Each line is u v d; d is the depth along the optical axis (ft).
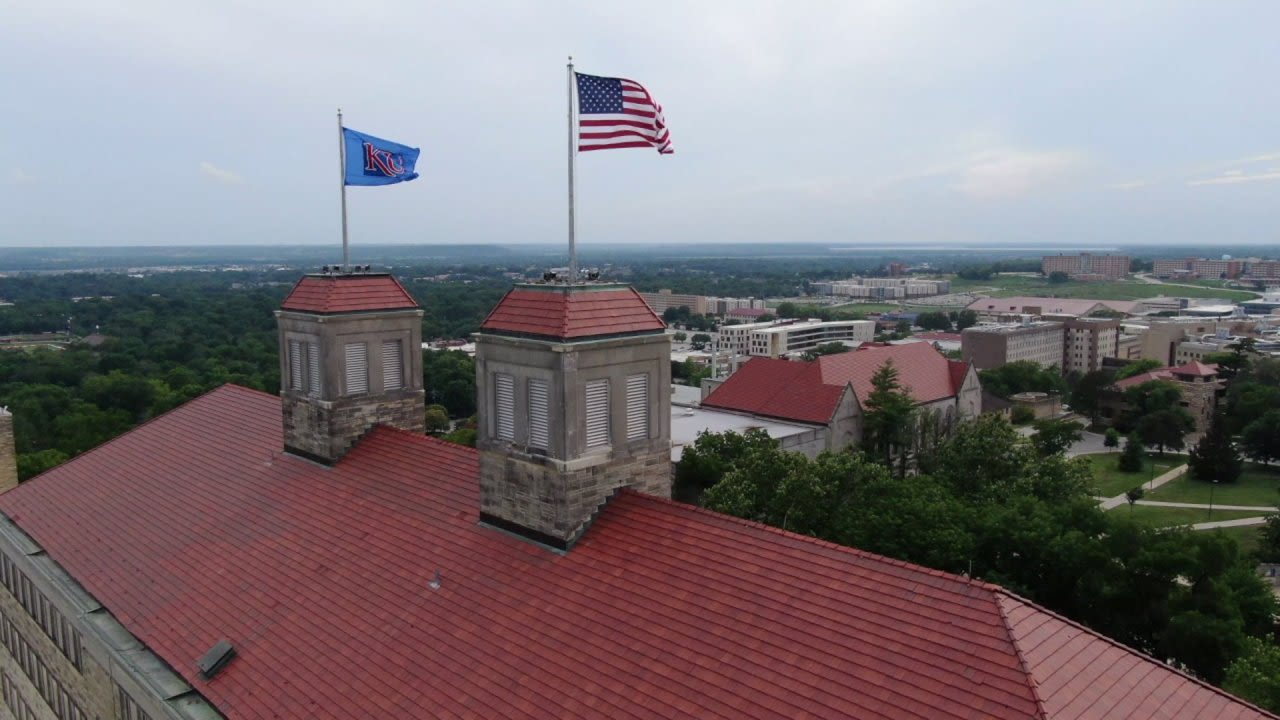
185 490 160.97
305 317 150.71
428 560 114.32
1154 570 197.77
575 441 106.11
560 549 106.73
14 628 177.58
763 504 224.94
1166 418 511.81
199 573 130.82
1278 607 206.80
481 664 93.30
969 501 258.98
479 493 125.39
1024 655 71.20
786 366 375.66
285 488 147.43
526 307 112.88
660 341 115.34
